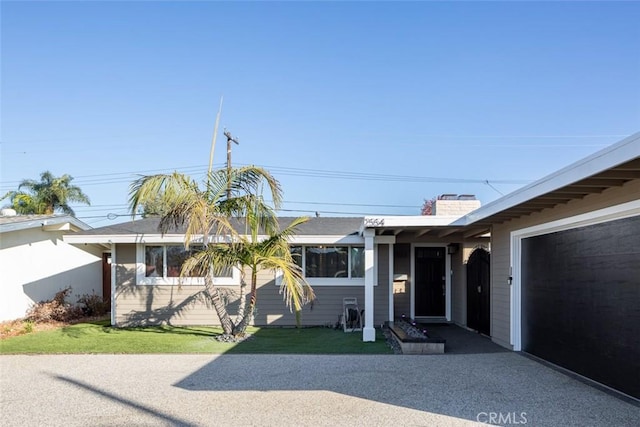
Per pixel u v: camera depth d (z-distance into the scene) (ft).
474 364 26.32
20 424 16.76
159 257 43.91
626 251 19.66
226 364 26.61
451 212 42.50
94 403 19.20
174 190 32.63
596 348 21.89
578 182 18.92
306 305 43.16
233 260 34.32
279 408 18.33
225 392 20.75
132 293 43.60
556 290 25.79
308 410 18.07
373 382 22.36
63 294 48.78
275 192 34.91
